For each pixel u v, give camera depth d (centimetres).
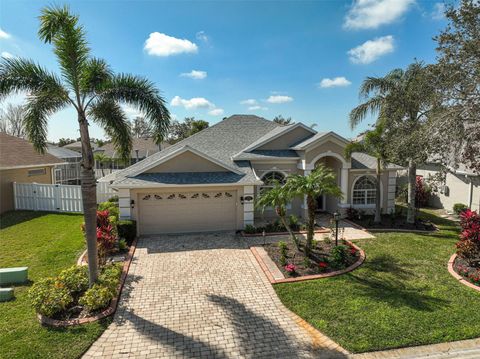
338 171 2030
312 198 1207
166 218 1659
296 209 2041
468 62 1170
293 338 751
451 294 945
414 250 1362
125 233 1476
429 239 1533
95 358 681
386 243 1467
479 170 1247
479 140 1177
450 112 1198
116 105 1091
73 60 895
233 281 1068
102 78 948
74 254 1301
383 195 2078
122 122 1129
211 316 852
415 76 1567
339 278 1072
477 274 1052
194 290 1002
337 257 1179
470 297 923
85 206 922
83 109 947
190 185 1598
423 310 852
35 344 713
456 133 1171
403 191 2512
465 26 1156
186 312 871
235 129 2416
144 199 1625
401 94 1612
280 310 880
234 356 691
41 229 1706
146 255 1327
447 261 1224
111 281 943
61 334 752
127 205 1571
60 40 862
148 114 1025
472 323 789
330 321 811
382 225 1794
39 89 901
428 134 1255
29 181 2397
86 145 932
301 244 1425
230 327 799
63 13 841
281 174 2009
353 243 1467
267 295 968
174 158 1714
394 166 2016
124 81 998
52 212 2144
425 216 2084
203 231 1702
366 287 1002
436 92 1296
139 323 816
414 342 719
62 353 685
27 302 909
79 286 945
